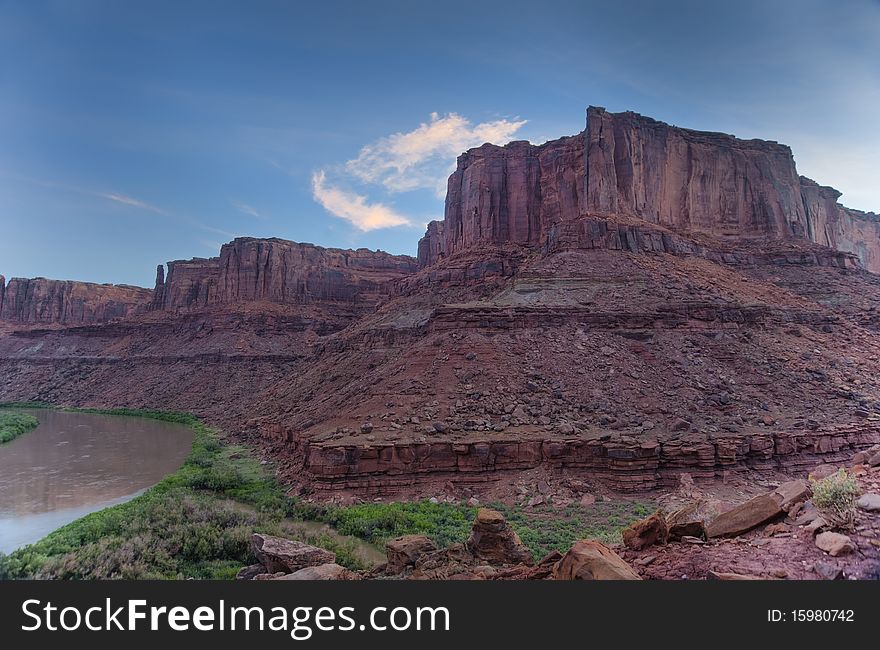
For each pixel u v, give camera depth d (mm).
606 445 35156
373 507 32438
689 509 13797
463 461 35594
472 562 18750
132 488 43125
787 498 13203
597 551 11367
